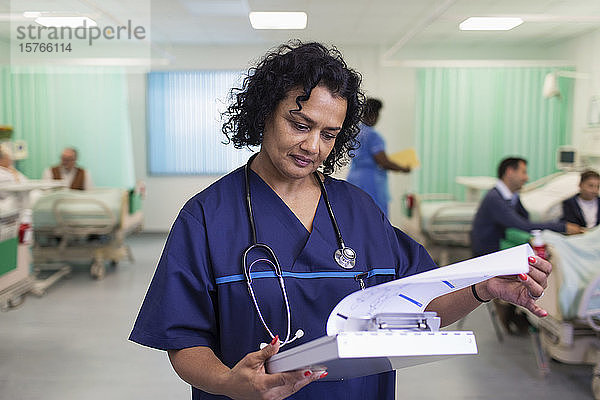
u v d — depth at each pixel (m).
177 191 7.81
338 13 5.40
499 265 0.88
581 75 5.55
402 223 6.54
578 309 2.80
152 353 3.54
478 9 5.11
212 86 7.63
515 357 3.49
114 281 5.36
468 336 0.78
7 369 3.28
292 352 0.82
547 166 6.47
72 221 5.36
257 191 1.13
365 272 1.12
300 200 1.15
